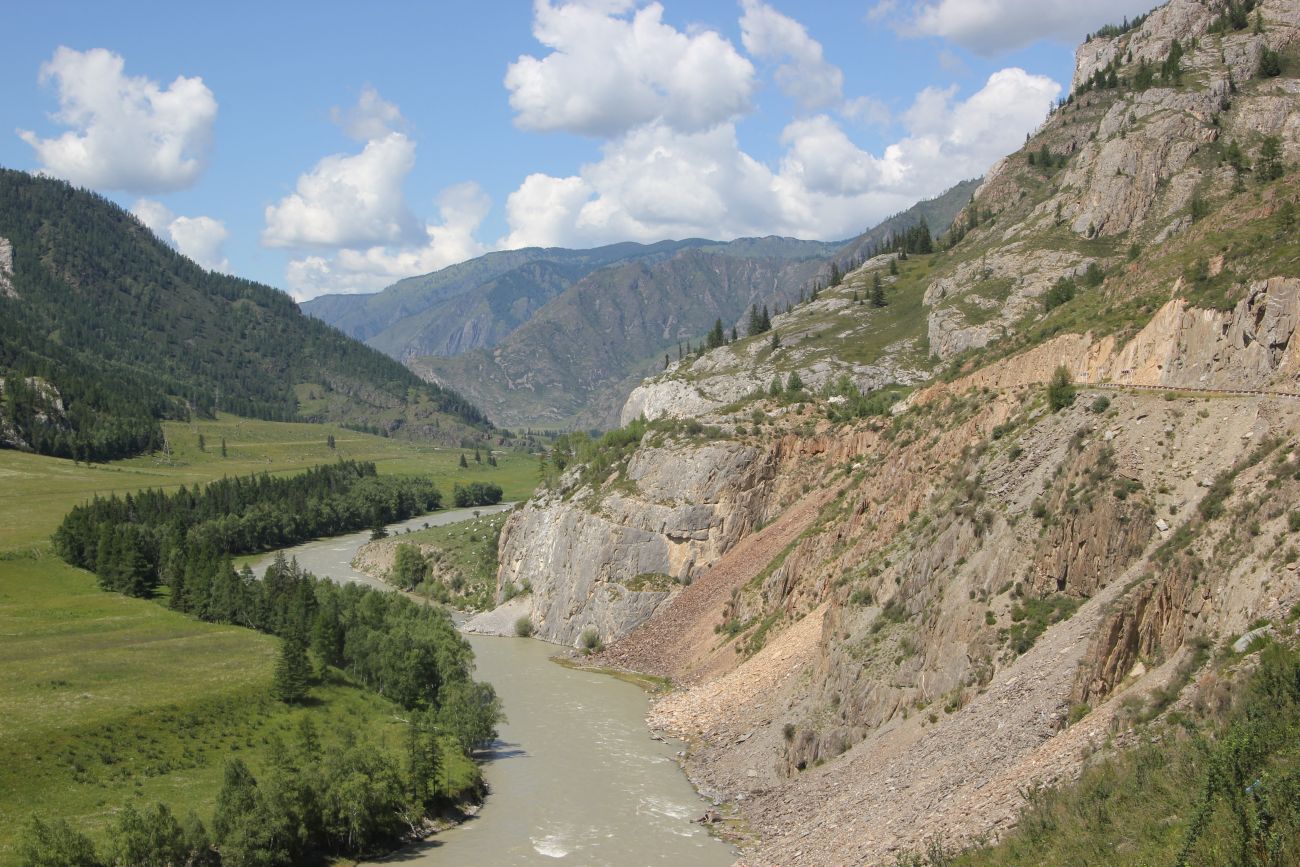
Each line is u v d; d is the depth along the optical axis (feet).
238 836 230.48
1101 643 188.96
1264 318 252.42
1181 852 123.95
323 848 250.78
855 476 432.25
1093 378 309.01
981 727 209.05
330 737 314.96
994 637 235.81
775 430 531.50
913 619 267.18
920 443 362.94
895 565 289.74
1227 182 538.47
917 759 220.23
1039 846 148.66
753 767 287.69
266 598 437.17
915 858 171.63
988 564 252.21
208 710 317.22
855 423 506.07
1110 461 242.99
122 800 257.34
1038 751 182.70
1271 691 143.02
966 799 184.65
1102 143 632.38
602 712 378.12
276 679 337.11
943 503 293.43
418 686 358.84
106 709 308.60
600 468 583.58
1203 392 246.68
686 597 485.15
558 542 556.10
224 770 253.44
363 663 370.94
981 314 574.97
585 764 316.19
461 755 311.68
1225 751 132.46
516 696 403.54
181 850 223.10
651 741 340.80
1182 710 157.79
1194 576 185.06
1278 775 125.70
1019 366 349.61
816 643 330.95
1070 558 233.55
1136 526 225.35
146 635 406.00
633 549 518.37
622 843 252.62
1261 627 159.94
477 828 266.16
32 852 209.36
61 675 343.46
